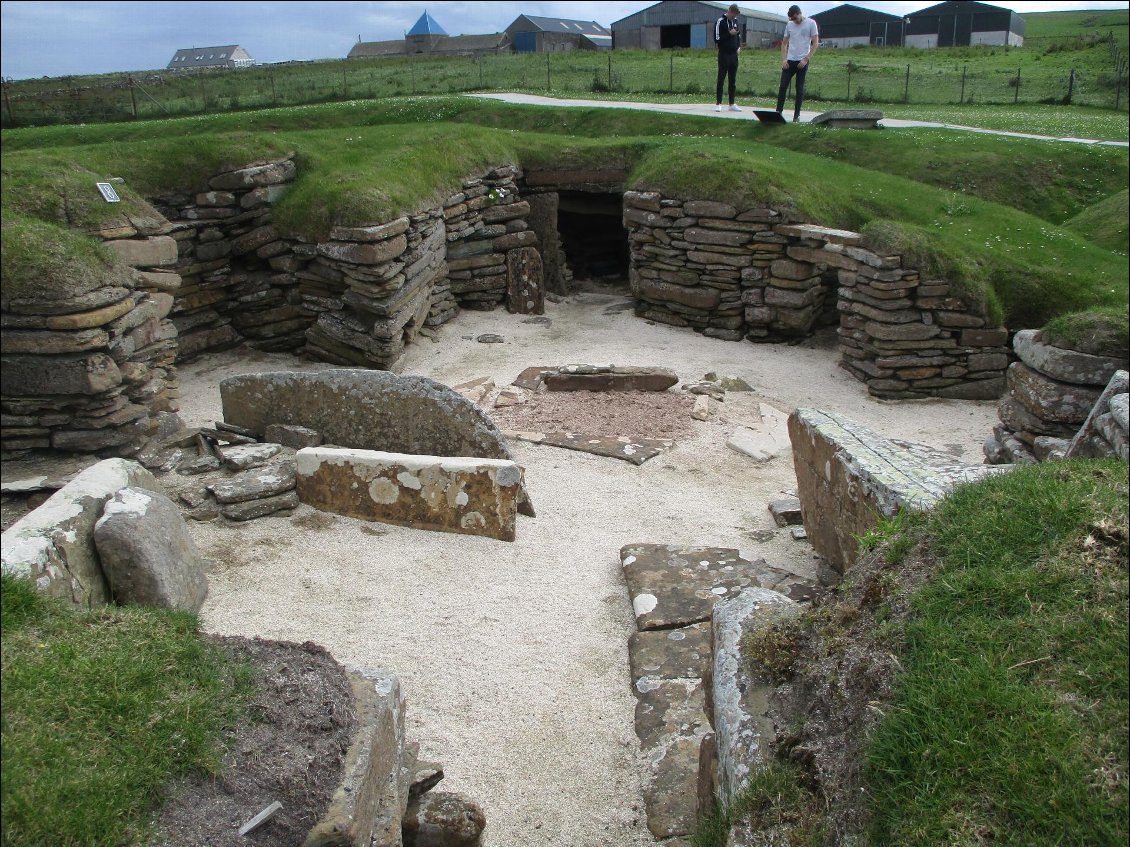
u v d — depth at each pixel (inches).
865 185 536.7
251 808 105.5
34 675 113.3
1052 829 91.6
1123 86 1059.9
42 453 311.3
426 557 247.9
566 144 608.4
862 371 443.8
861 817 103.3
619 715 189.5
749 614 148.3
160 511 197.3
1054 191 577.0
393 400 281.0
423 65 1296.8
